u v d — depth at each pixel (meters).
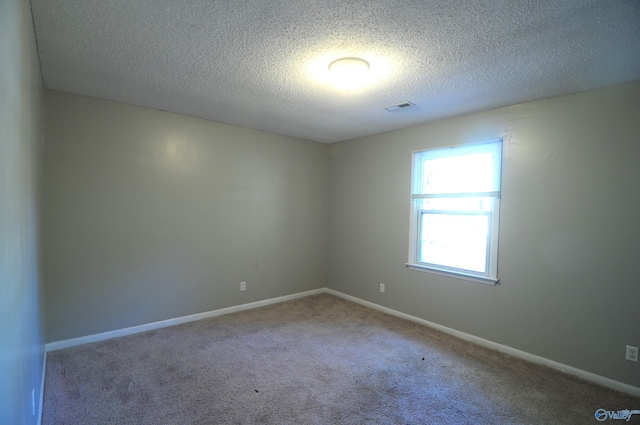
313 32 1.84
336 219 4.84
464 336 3.29
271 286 4.38
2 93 0.93
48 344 2.82
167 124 3.43
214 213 3.81
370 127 3.91
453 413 2.08
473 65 2.21
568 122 2.66
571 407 2.16
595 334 2.52
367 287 4.33
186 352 2.86
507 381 2.48
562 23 1.70
